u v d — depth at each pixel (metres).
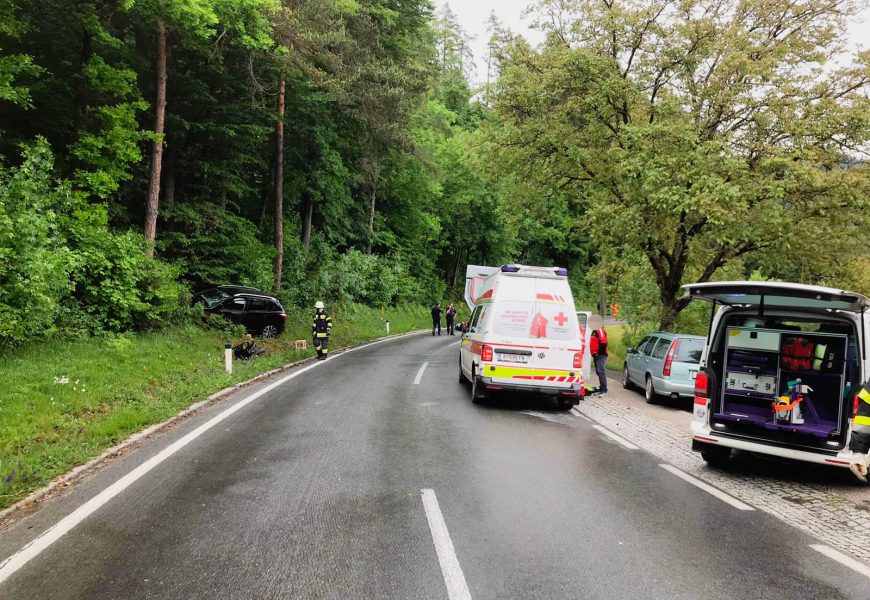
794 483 6.41
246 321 18.92
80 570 3.64
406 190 39.69
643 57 15.57
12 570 3.63
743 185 13.27
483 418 9.16
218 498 5.03
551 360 10.19
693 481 6.22
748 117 14.48
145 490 5.21
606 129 16.92
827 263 15.12
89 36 15.09
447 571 3.72
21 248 9.47
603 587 3.59
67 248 11.09
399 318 38.34
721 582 3.73
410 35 28.61
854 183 13.09
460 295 56.22
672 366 11.55
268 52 19.78
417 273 47.06
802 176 12.87
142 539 4.14
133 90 15.95
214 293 19.14
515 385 10.15
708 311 20.75
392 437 7.49
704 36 14.72
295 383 12.12
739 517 5.07
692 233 15.36
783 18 15.16
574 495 5.45
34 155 10.55
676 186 12.96
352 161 30.20
